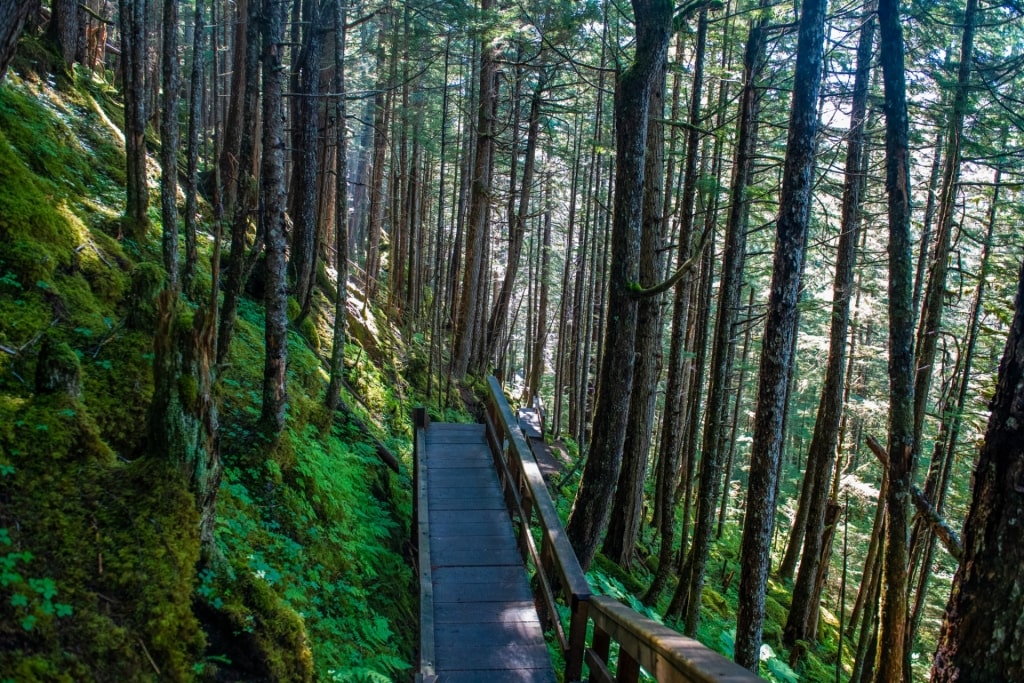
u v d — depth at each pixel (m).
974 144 8.95
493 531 6.77
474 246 16.38
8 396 3.89
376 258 19.36
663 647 2.92
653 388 10.42
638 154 7.47
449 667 4.82
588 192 18.31
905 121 6.04
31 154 7.63
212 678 3.50
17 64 9.32
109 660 3.05
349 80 20.67
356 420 9.35
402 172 17.69
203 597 3.78
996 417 2.98
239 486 5.51
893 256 6.11
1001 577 2.89
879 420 13.48
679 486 18.06
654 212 9.66
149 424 3.84
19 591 2.92
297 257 11.05
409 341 16.95
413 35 12.28
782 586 16.16
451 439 9.09
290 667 3.98
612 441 7.84
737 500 24.47
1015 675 2.83
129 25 7.76
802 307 9.34
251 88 8.59
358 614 5.50
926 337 9.27
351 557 6.13
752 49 7.84
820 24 5.70
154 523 3.59
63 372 3.92
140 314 5.38
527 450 6.76
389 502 8.15
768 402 6.06
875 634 9.18
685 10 7.74
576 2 10.99
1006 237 10.59
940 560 17.62
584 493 7.97
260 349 8.21
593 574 8.44
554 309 34.97
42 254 5.41
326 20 10.88
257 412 6.70
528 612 5.53
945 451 10.20
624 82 7.44
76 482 3.56
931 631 16.45
